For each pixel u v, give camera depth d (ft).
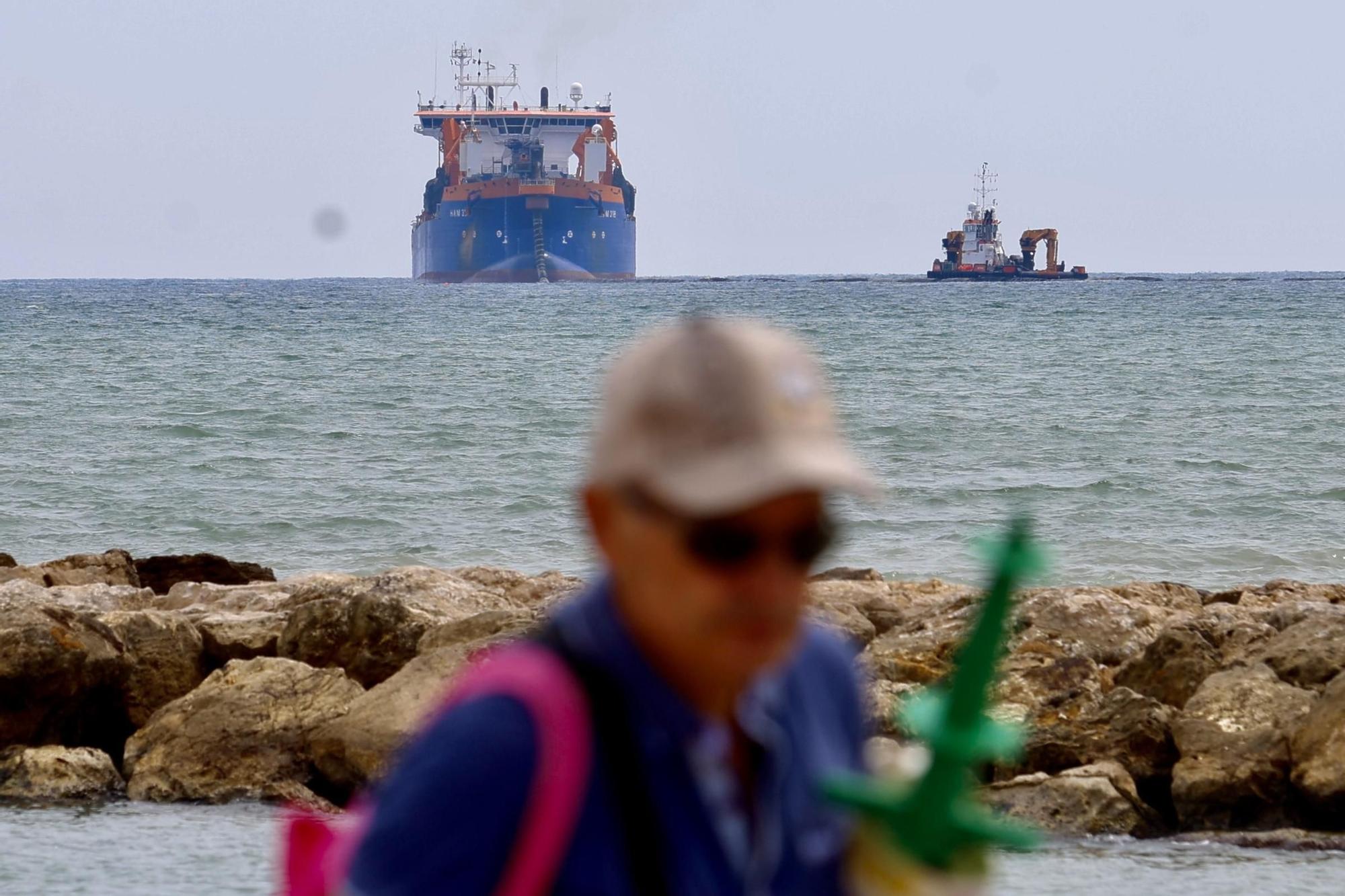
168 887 100.99
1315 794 114.42
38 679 137.08
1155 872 104.37
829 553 26.21
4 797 124.47
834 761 29.45
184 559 213.46
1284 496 358.43
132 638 146.82
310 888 28.27
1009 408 557.33
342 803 126.41
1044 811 114.83
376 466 410.93
